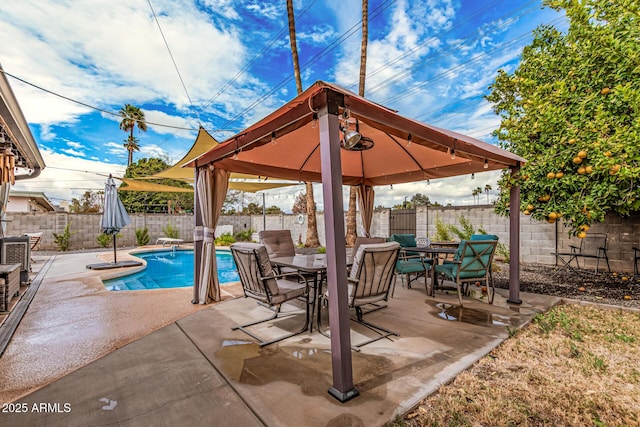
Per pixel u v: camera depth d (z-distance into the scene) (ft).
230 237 44.83
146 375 7.55
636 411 6.15
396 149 16.33
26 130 14.40
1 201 20.80
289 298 10.39
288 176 18.30
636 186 13.12
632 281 17.33
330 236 6.81
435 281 16.62
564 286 16.62
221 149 12.57
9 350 9.11
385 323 11.24
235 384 7.09
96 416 5.98
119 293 16.29
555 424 5.78
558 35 17.66
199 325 11.19
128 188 33.63
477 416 6.01
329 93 6.92
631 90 12.14
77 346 9.40
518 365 8.05
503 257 25.36
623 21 13.15
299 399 6.48
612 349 8.97
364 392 6.71
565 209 14.93
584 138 13.75
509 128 17.21
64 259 29.32
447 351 8.78
